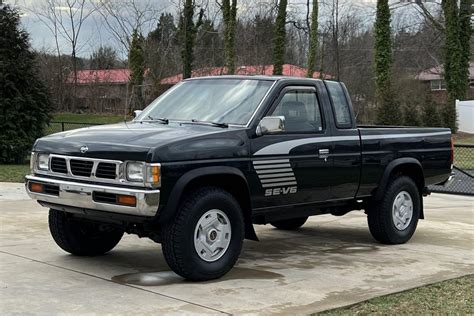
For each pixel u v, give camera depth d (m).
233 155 6.20
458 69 40.91
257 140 6.47
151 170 5.59
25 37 21.27
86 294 5.52
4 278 6.03
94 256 7.16
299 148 6.87
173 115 6.99
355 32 45.66
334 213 7.93
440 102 43.66
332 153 7.26
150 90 39.66
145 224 5.96
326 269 6.80
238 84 7.08
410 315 5.13
